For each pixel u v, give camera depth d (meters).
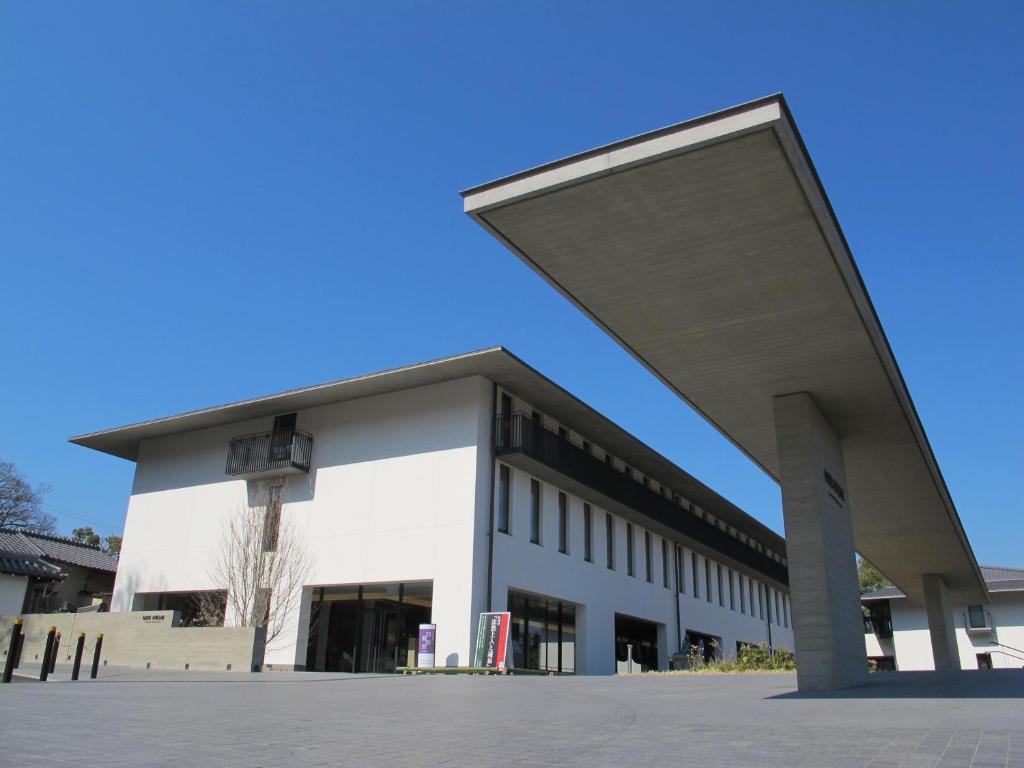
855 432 15.99
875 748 4.72
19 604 27.91
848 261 10.45
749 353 12.82
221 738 5.35
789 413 14.18
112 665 19.53
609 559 27.38
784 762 4.26
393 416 22.84
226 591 23.84
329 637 22.42
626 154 8.53
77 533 51.56
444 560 20.67
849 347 12.48
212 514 25.23
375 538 21.94
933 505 21.73
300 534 23.20
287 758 4.50
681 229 9.59
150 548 26.17
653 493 29.70
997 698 8.59
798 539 13.42
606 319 11.80
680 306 11.40
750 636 39.72
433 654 19.44
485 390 21.91
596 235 9.76
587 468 25.11
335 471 23.30
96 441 28.09
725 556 35.69
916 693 9.88
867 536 25.81
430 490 21.50
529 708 8.03
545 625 23.55
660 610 30.27
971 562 30.41
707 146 8.19
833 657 12.54
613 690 11.21
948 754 4.43
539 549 23.20
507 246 10.01
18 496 41.28
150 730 5.74
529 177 9.07
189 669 18.69
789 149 8.18
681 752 4.71
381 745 5.08
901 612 47.19
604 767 4.17
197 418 25.62
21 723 5.94
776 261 10.20
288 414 24.95
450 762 4.38
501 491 22.16
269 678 14.62
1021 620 43.31
